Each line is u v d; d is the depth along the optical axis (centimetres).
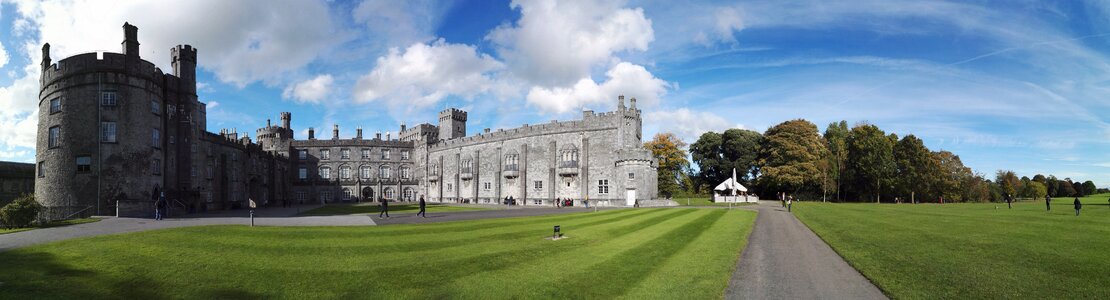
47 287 1196
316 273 1357
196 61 4888
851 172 7275
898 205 5394
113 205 3794
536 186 7288
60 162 3812
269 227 2445
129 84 3969
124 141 3891
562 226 2628
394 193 9906
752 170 8388
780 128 7575
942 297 1125
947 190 7031
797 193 7675
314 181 9419
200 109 6894
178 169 4609
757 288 1253
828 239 2136
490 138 8081
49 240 1900
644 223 2814
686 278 1329
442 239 2036
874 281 1301
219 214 4150
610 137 6656
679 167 8381
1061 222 2758
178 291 1184
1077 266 1421
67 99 3859
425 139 9750
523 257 1605
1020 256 1593
